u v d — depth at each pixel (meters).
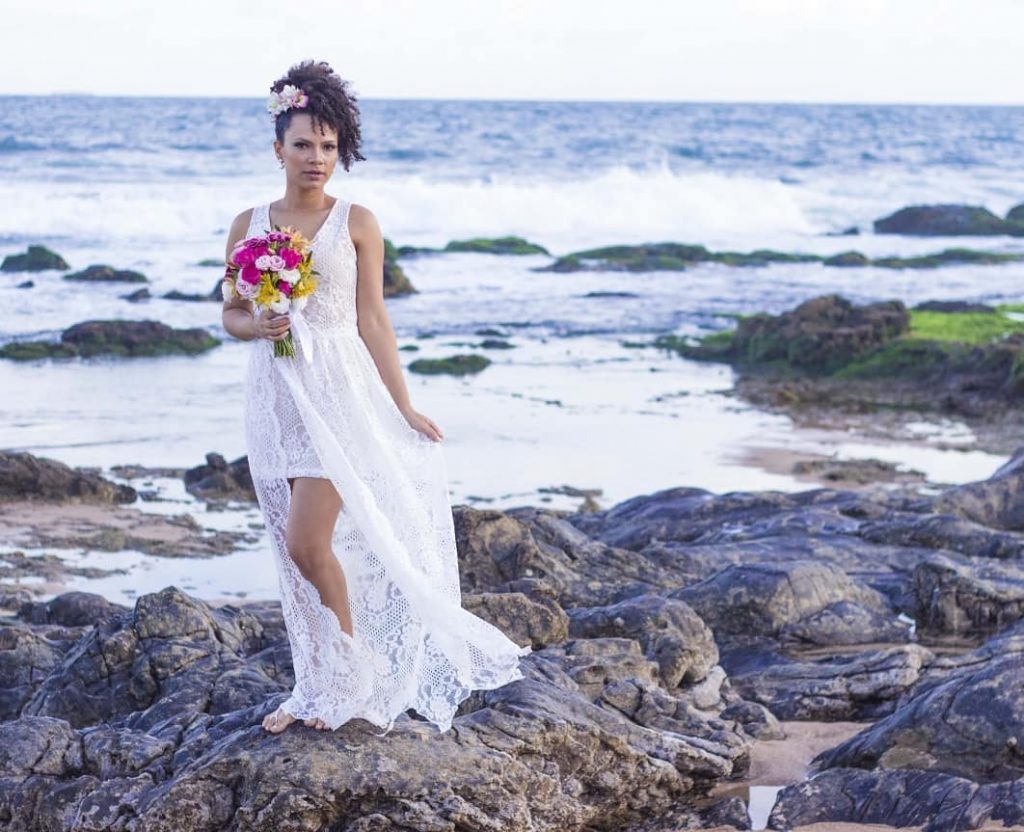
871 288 40.03
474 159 76.25
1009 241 54.41
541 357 27.89
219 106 129.62
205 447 18.66
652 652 7.75
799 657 9.12
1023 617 9.20
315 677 5.30
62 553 13.12
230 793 5.20
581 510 15.30
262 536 14.02
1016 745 6.40
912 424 22.02
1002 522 12.97
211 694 6.66
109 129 87.50
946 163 91.19
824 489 13.73
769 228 57.56
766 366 27.42
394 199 54.25
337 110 5.07
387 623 5.32
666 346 29.55
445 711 5.38
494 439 19.41
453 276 40.31
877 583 10.50
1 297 33.66
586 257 44.22
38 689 7.25
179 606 7.37
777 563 9.88
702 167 78.88
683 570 10.76
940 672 7.84
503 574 9.88
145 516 14.72
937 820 5.91
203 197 51.66
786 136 108.31
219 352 27.59
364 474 5.09
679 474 17.53
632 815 6.14
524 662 6.76
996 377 24.62
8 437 19.05
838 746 7.00
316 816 5.11
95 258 40.75
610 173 63.41
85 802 5.39
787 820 6.12
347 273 5.11
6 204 47.78
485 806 5.23
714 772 6.32
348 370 5.08
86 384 23.55
